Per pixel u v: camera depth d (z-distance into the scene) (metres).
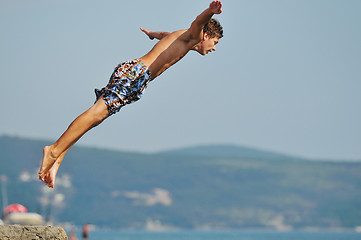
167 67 13.33
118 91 12.80
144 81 13.02
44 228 12.56
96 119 12.77
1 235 12.08
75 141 12.81
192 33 13.16
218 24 13.66
